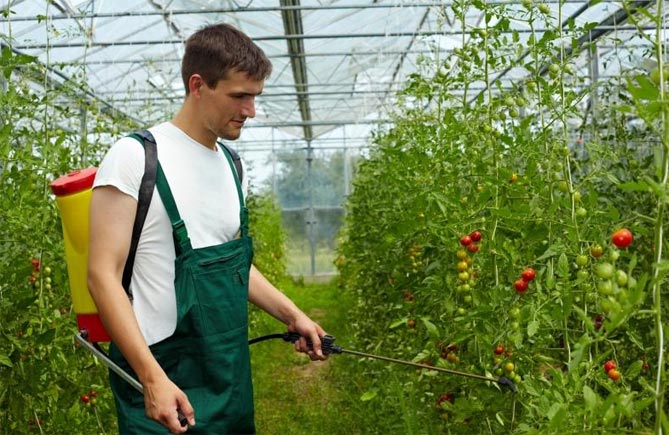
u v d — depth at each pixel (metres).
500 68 3.38
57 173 3.95
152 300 2.41
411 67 12.73
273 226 14.54
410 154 3.92
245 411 2.53
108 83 11.67
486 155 3.19
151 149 2.41
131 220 2.34
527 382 2.38
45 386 3.51
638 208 4.30
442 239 3.08
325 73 13.59
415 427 2.61
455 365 3.15
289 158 18.00
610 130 5.17
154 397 2.15
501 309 2.75
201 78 2.43
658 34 1.81
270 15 9.86
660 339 1.76
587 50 7.11
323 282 17.67
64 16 7.54
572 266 3.32
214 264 2.43
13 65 3.56
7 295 3.26
